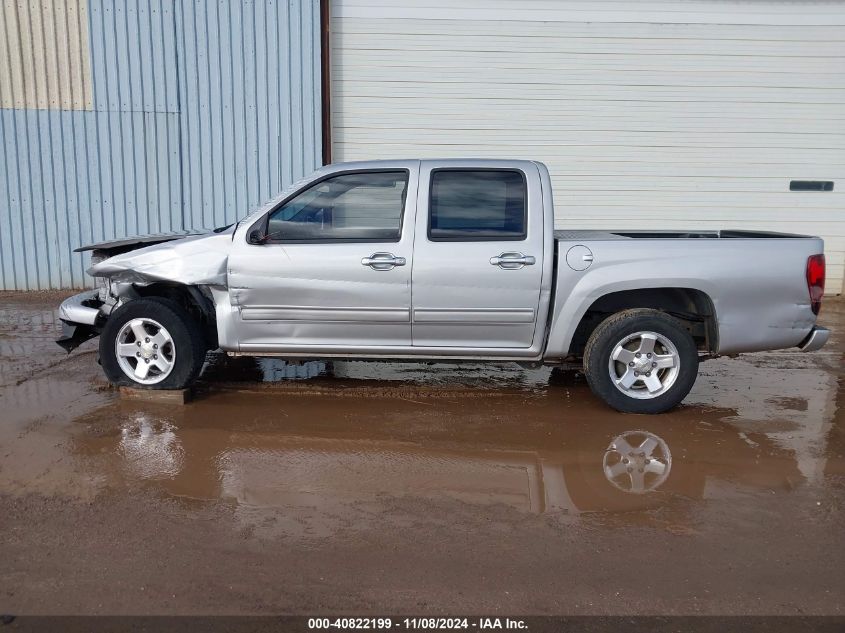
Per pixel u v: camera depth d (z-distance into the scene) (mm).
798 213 10609
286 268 5133
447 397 5703
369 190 5172
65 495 3887
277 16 9898
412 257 5062
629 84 10273
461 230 5113
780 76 10266
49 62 9812
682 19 10125
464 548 3398
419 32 10125
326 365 6656
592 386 5238
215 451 4531
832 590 3082
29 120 9906
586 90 10281
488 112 10312
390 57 10180
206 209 10289
